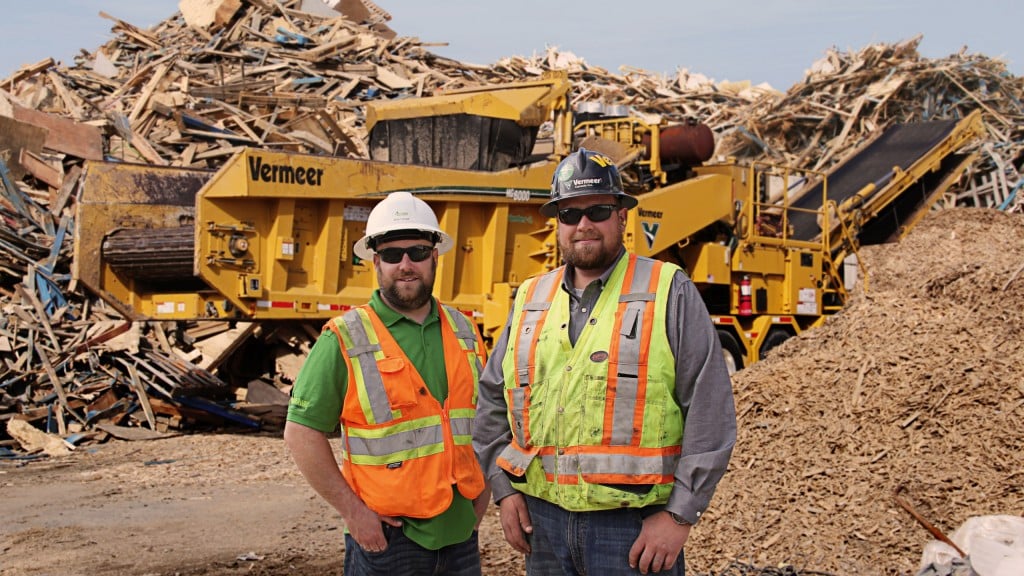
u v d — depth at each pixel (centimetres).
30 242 1262
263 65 2122
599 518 314
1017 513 530
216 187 899
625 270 328
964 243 1627
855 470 596
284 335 1188
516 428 337
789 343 891
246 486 805
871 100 2186
